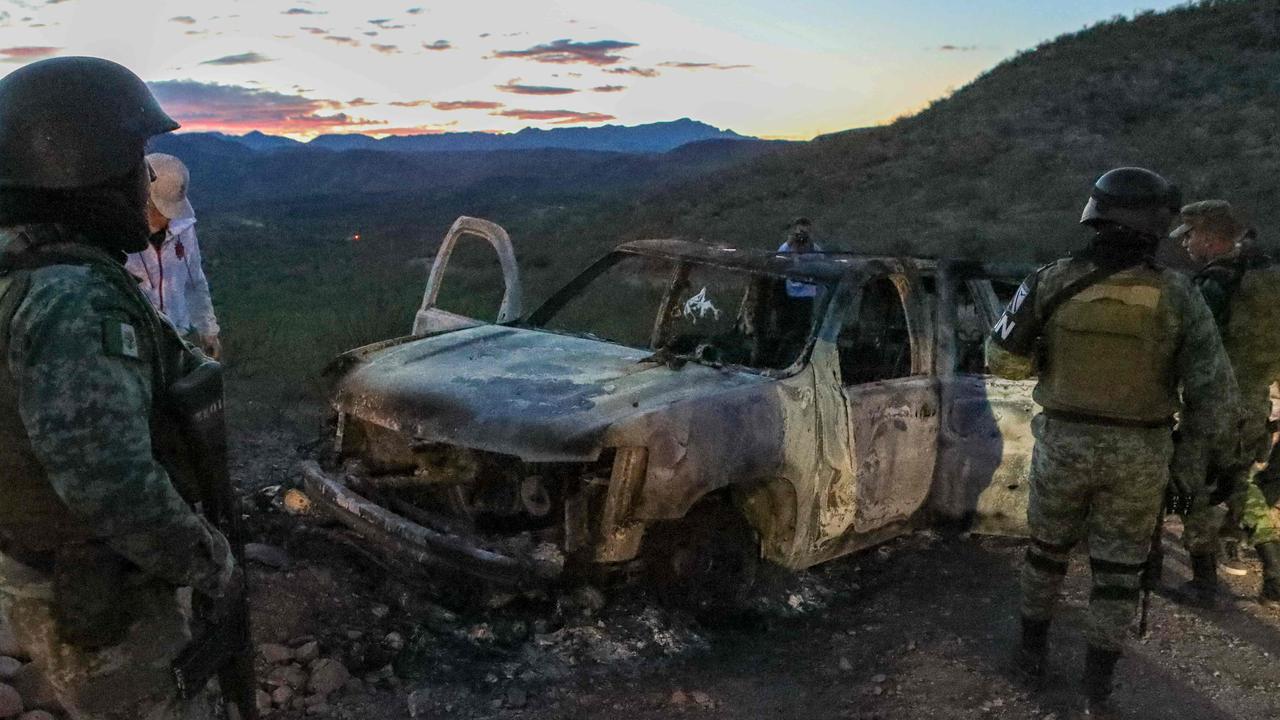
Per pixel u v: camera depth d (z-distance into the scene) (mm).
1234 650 4188
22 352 1685
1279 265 4586
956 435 4793
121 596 1862
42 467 1778
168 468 1972
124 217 1913
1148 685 3863
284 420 6730
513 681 3623
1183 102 34688
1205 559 4602
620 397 3846
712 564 4105
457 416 3822
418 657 3715
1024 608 3803
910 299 4812
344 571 4266
